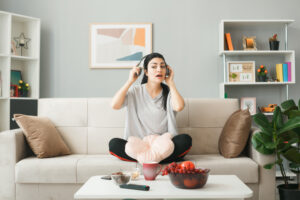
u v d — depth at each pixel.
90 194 1.23
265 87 3.65
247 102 3.47
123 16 3.69
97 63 3.69
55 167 1.96
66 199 1.97
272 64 3.67
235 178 1.52
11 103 3.42
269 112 3.46
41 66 3.71
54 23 3.71
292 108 2.28
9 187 1.99
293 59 3.41
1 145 2.01
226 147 2.16
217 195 1.22
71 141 2.40
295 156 2.01
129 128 2.19
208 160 2.04
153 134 2.18
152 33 3.69
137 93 2.23
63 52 3.70
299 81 3.66
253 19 3.68
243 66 3.50
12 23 3.57
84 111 2.44
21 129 2.21
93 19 3.71
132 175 1.49
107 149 2.38
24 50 3.59
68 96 3.69
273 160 1.98
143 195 1.22
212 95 3.68
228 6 3.68
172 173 1.30
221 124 2.45
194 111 2.44
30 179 1.96
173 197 1.22
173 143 1.97
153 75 2.10
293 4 3.68
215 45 3.68
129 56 3.68
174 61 3.68
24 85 3.50
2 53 3.30
